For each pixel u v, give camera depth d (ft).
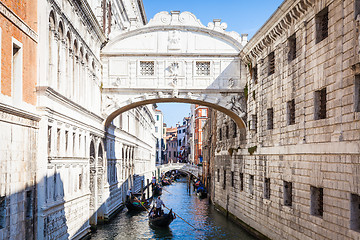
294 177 50.90
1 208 35.65
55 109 47.85
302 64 49.39
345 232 38.01
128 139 115.75
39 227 43.29
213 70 77.61
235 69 77.66
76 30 57.31
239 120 78.69
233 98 77.15
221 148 100.89
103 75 77.25
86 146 64.59
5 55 36.86
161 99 79.00
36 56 44.32
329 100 42.39
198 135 260.01
